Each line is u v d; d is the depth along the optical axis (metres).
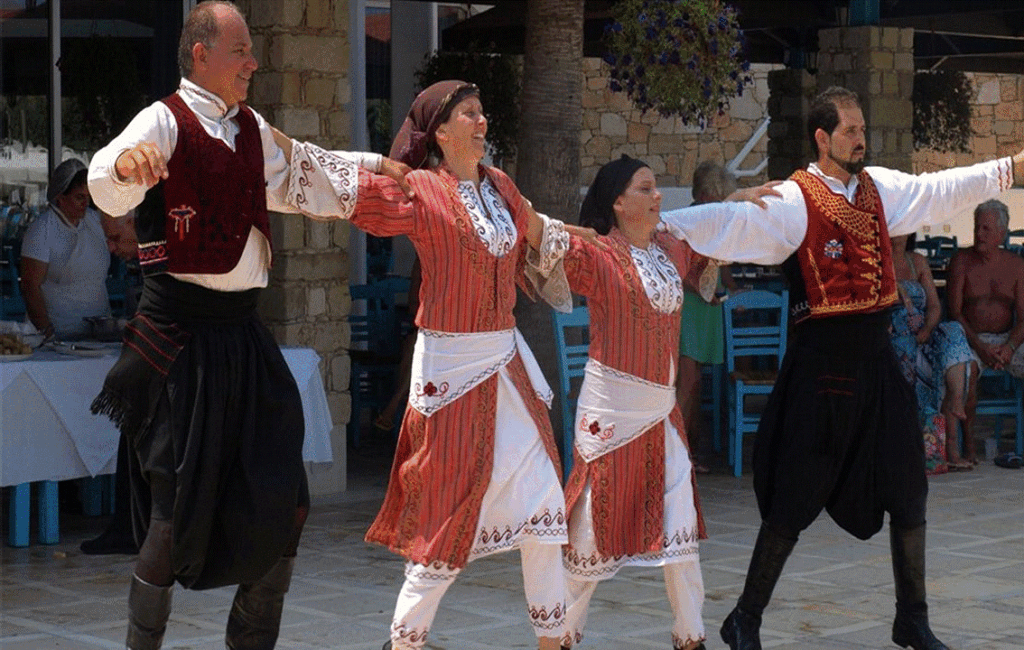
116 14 15.68
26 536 8.92
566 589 6.16
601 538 6.06
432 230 5.55
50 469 8.67
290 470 5.32
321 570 8.34
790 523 6.51
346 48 10.37
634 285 6.05
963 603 7.64
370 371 12.95
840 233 6.40
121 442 8.59
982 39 17.88
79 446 8.72
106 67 15.37
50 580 8.09
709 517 9.91
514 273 5.79
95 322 9.56
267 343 5.39
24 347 8.66
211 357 5.21
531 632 7.02
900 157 14.52
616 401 6.05
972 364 11.75
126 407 5.22
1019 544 9.12
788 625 7.18
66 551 8.84
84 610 7.43
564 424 10.38
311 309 10.30
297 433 5.39
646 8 10.89
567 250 6.03
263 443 5.32
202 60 5.18
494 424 5.64
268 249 5.36
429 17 18.84
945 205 6.55
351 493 10.61
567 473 10.37
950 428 11.77
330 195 5.48
